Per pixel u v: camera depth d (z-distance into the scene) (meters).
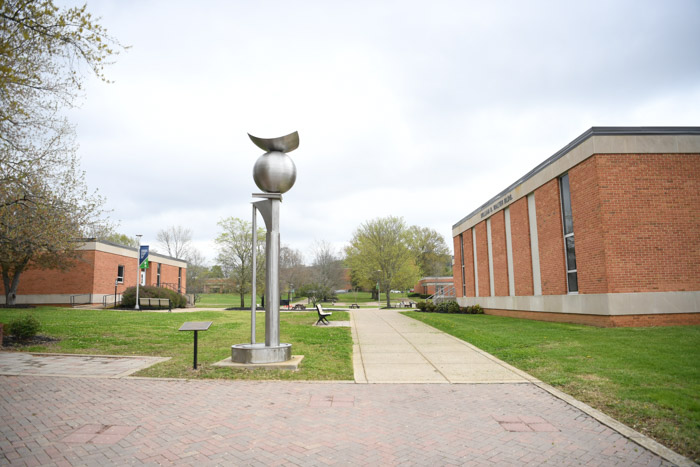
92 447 4.71
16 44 9.52
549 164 17.39
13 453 4.52
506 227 22.78
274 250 9.42
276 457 4.53
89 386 7.39
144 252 28.92
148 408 6.18
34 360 9.64
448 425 5.60
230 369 8.66
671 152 13.95
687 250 13.63
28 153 13.39
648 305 13.41
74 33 9.21
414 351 11.16
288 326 16.98
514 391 7.33
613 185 13.81
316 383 7.82
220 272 63.22
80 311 22.36
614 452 4.72
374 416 5.96
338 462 4.43
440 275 81.06
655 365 8.09
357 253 56.41
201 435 5.14
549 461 4.49
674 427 5.29
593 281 14.27
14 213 13.98
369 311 30.36
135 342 12.12
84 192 17.11
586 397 6.75
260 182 9.44
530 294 19.55
